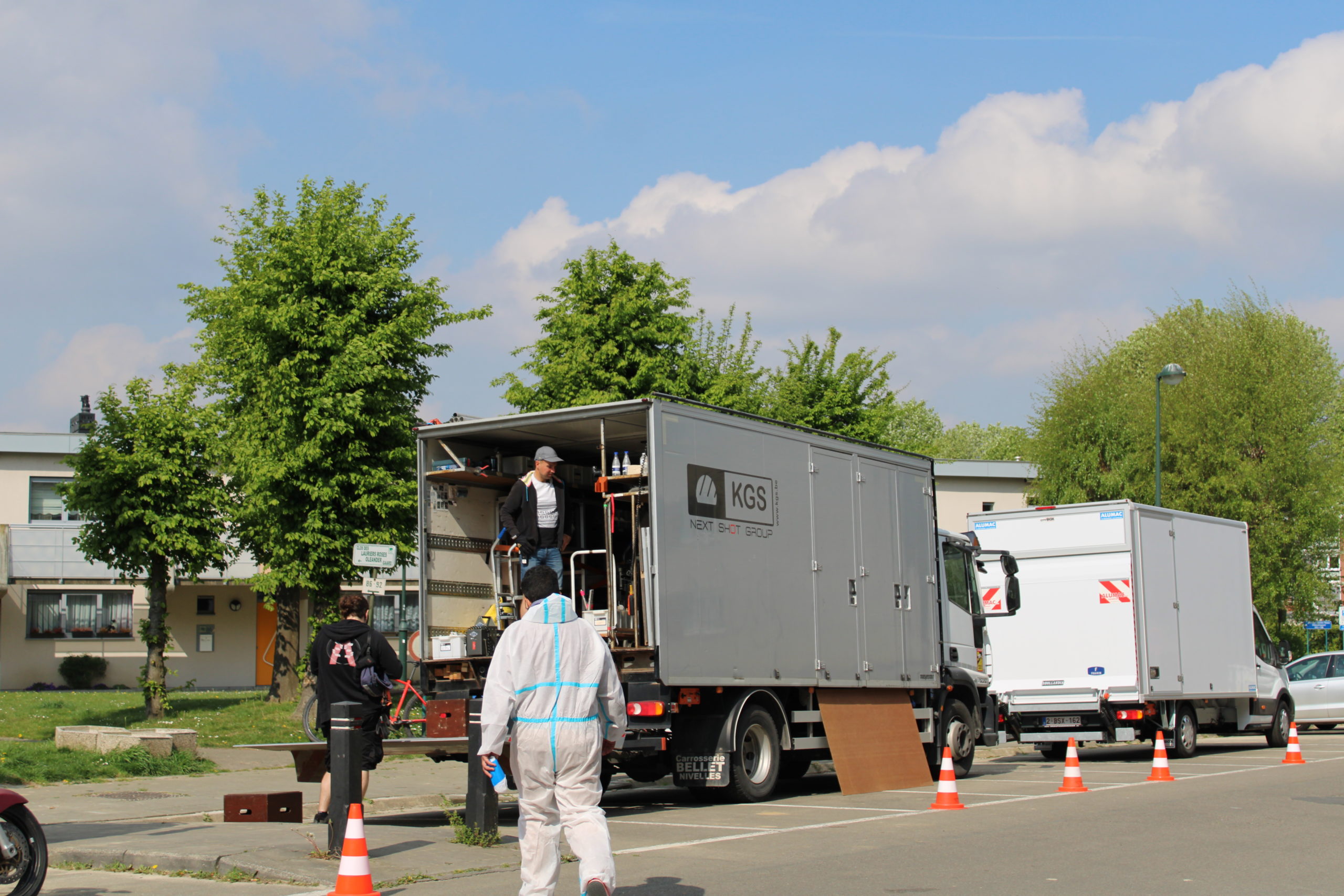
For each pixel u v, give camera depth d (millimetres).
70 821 10773
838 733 13125
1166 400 35938
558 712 6242
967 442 84250
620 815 11281
